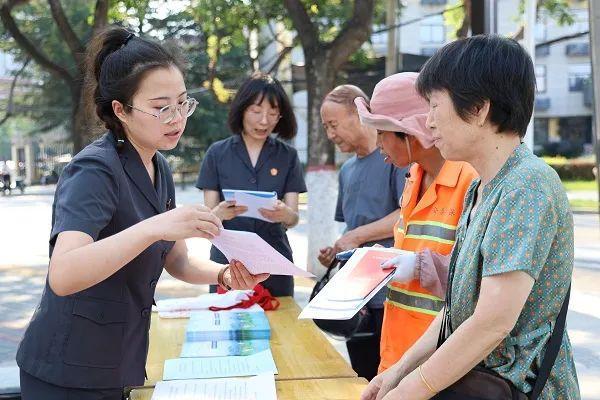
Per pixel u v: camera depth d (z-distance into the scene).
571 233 1.44
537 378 1.44
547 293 1.43
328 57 8.01
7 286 7.93
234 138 3.47
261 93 3.31
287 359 2.33
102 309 1.75
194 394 1.91
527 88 1.43
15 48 14.66
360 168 3.00
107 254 1.57
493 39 1.45
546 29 21.00
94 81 1.87
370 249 2.04
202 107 23.09
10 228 14.22
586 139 27.72
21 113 19.98
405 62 11.72
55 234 1.64
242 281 2.08
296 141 24.47
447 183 2.06
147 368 2.26
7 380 2.77
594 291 6.92
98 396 1.77
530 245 1.34
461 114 1.44
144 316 1.88
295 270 1.96
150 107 1.76
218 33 11.65
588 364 4.67
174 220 1.65
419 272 1.90
